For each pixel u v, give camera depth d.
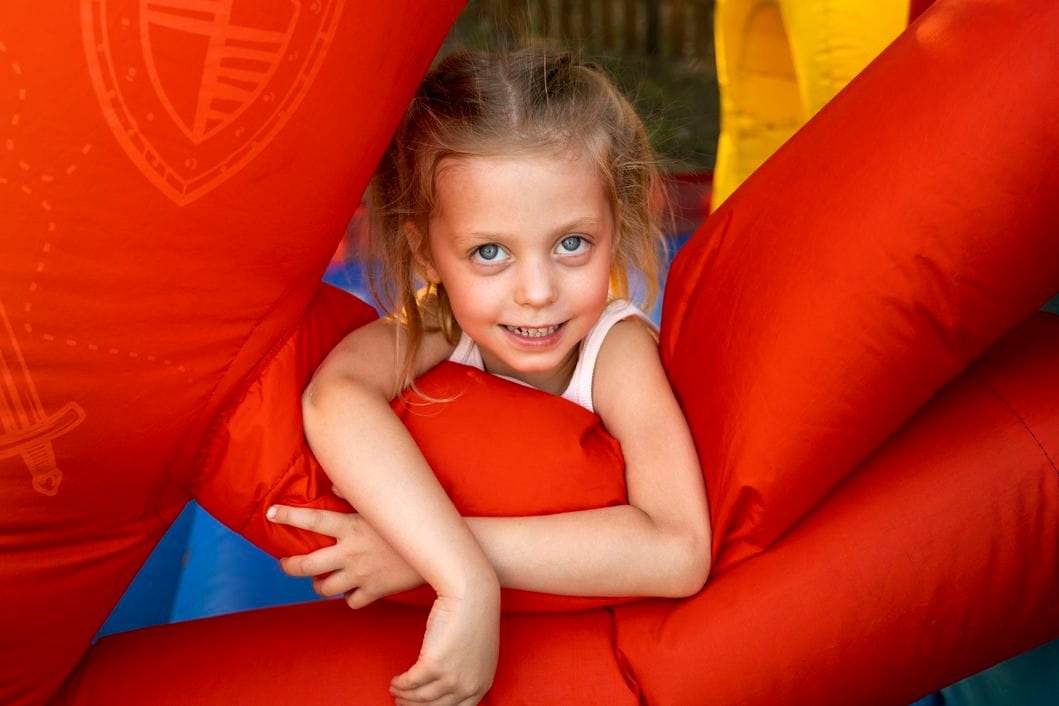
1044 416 0.94
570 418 1.02
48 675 0.92
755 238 0.99
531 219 0.98
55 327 0.82
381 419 0.97
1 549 0.85
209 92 0.82
